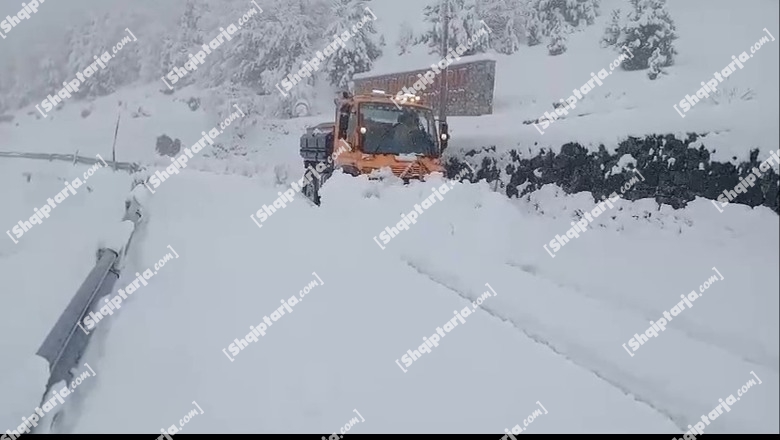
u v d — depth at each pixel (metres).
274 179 14.91
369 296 5.20
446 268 5.79
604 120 7.80
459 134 11.04
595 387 3.46
